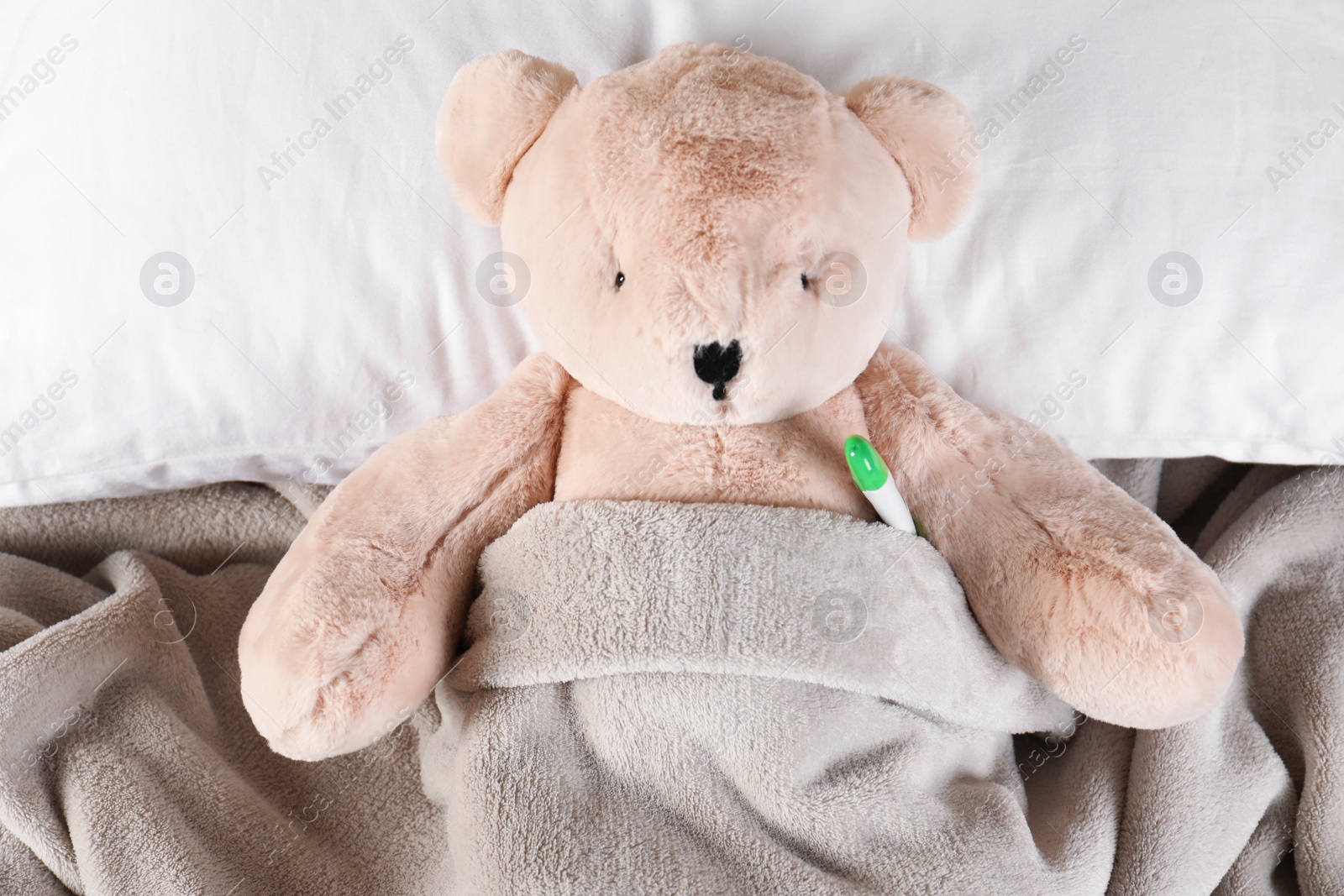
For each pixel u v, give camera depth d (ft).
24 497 2.59
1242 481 2.74
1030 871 2.01
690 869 1.87
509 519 2.26
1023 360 2.46
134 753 2.36
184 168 2.37
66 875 2.24
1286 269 2.29
